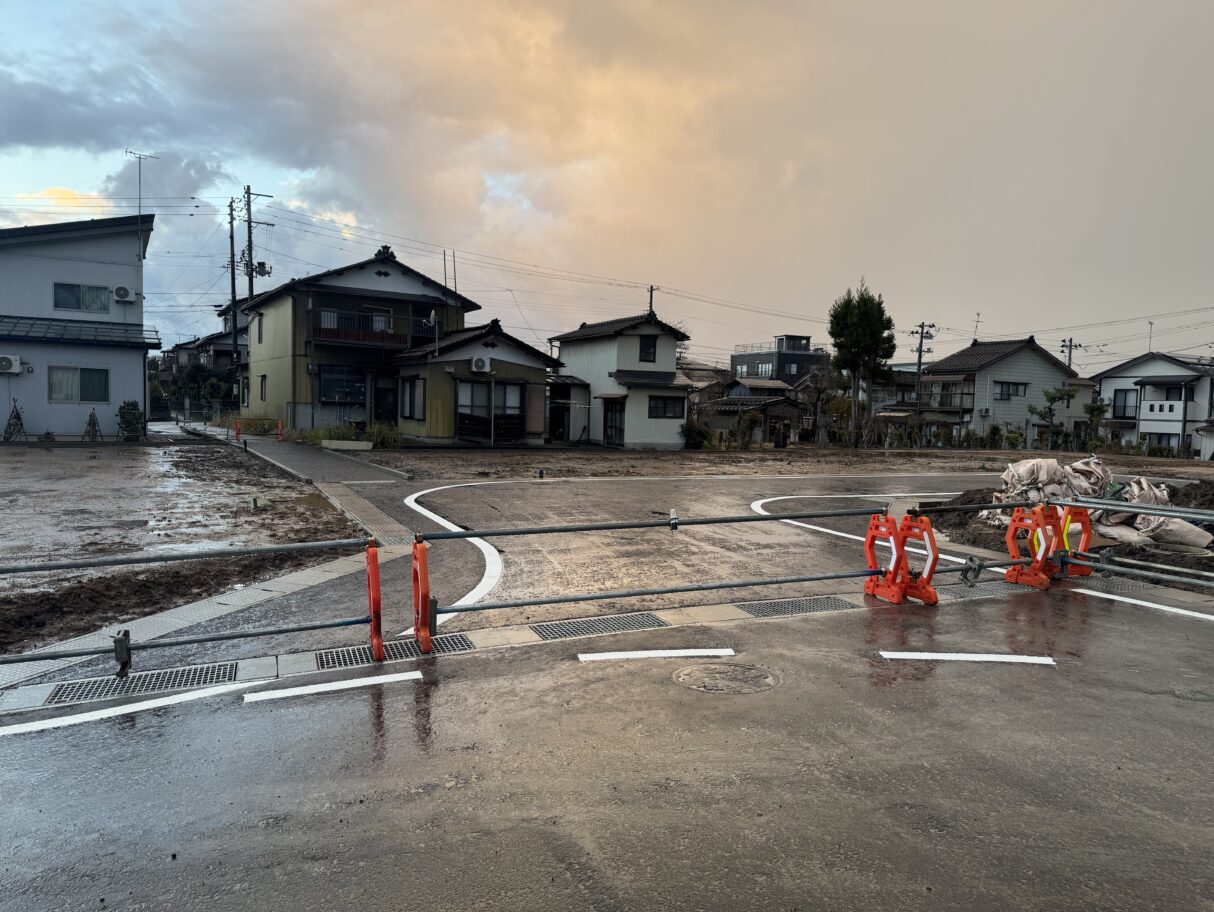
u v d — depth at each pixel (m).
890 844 2.94
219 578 7.45
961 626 6.09
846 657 5.26
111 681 4.75
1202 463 30.86
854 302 38.25
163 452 20.47
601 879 2.71
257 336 32.22
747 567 8.35
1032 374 47.94
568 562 8.48
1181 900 2.60
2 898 2.62
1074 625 6.14
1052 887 2.67
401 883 2.70
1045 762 3.66
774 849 2.90
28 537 9.02
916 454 31.89
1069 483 10.51
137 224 24.02
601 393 31.91
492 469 19.05
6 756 3.72
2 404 21.86
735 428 35.78
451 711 4.27
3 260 22.48
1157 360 45.34
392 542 9.45
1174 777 3.52
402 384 28.53
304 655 5.27
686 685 4.69
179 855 2.88
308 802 3.27
